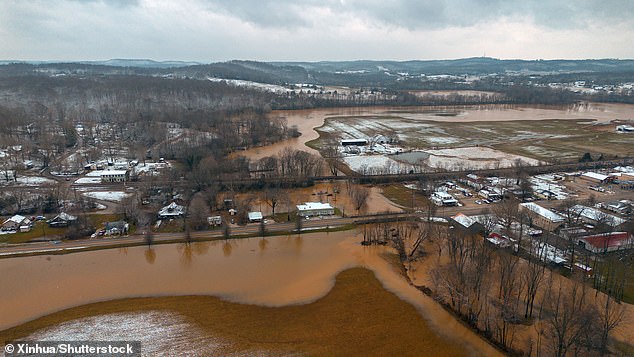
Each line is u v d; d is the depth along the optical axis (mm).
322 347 77000
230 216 138625
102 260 110562
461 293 88000
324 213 141000
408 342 78375
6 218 134125
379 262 109938
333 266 107938
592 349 70875
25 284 98438
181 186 159875
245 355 74750
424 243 119750
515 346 75750
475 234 117500
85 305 90375
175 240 121375
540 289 92500
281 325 83688
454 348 76688
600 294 89688
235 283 99750
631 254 107812
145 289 96875
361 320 85250
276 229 129125
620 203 145750
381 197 160000
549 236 113938
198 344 77750
